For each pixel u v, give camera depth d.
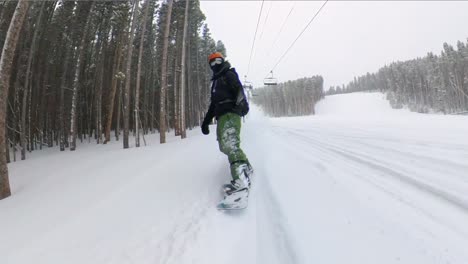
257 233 2.28
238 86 3.11
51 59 24.44
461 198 2.30
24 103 17.44
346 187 2.91
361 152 4.51
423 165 3.30
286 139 7.32
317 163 4.02
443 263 1.61
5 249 2.38
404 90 83.06
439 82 49.66
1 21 18.19
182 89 16.88
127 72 14.83
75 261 2.09
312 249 1.96
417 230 1.96
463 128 6.43
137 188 3.54
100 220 2.73
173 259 2.02
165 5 24.75
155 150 8.17
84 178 4.94
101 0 20.88
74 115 18.84
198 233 2.36
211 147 6.21
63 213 3.08
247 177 2.95
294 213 2.51
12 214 3.40
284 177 3.52
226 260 1.97
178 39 24.53
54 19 23.89
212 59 3.34
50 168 8.35
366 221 2.19
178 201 3.05
